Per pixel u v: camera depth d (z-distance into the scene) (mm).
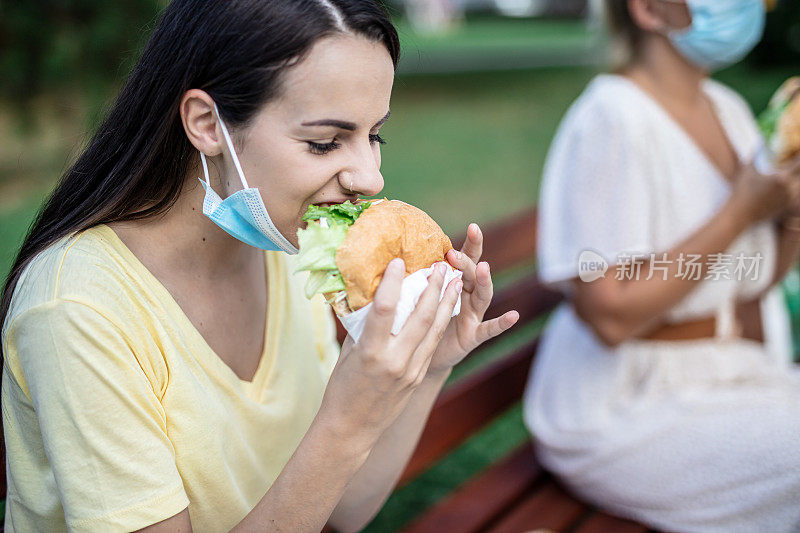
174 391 1371
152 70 1342
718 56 2281
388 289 1143
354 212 1301
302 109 1233
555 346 2619
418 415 1680
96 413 1248
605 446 2312
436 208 7012
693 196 2312
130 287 1357
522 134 10812
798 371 2412
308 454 1275
